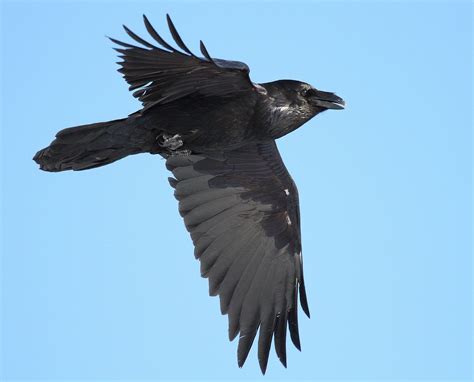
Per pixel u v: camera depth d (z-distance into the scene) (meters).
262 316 14.20
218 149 13.40
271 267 14.50
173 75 12.17
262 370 13.95
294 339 14.30
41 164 12.79
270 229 14.59
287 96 13.45
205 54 11.30
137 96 12.41
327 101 13.60
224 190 14.38
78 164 12.89
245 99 12.95
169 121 12.80
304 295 14.58
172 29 11.17
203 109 12.84
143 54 11.74
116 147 12.88
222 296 14.08
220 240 14.25
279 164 14.80
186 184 14.10
